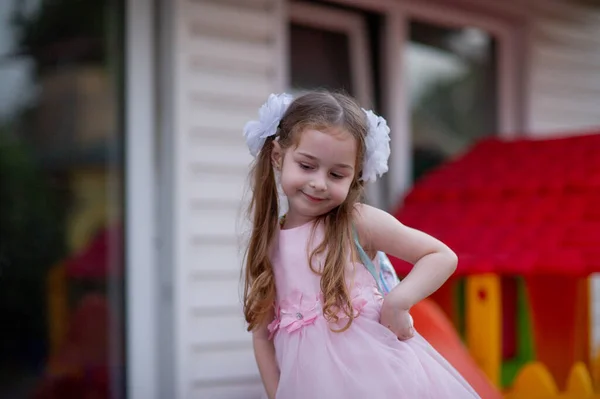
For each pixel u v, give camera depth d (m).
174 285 3.57
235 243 3.76
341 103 1.97
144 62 3.63
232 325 3.72
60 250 3.63
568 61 5.30
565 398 3.11
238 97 3.83
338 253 1.96
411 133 4.65
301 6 4.31
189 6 3.69
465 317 3.72
